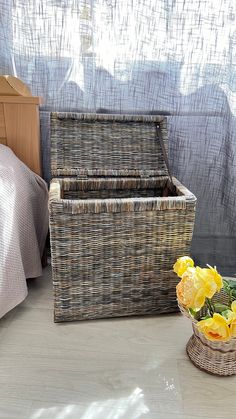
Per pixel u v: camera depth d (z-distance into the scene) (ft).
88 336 3.47
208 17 3.94
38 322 3.65
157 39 4.07
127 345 3.36
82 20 3.96
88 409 2.65
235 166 4.44
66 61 4.15
